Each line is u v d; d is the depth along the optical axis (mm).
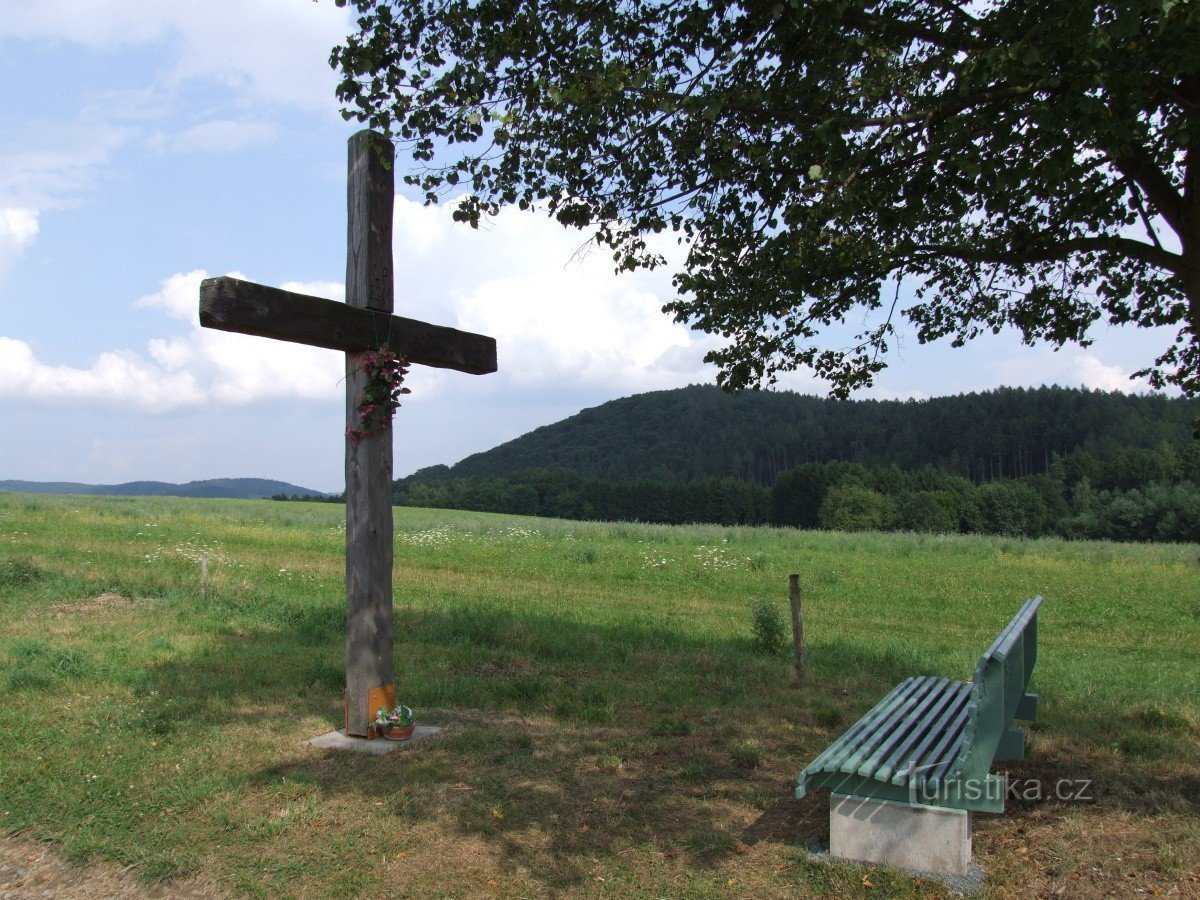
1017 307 7199
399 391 6023
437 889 3857
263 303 5129
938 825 3957
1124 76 4074
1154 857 3998
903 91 4867
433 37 5527
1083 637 11625
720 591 15484
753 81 5477
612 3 5391
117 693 6906
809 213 5691
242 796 4867
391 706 6016
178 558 16922
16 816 4508
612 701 7141
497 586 15406
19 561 13258
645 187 6004
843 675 8336
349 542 6000
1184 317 6641
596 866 4094
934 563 20375
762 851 4246
